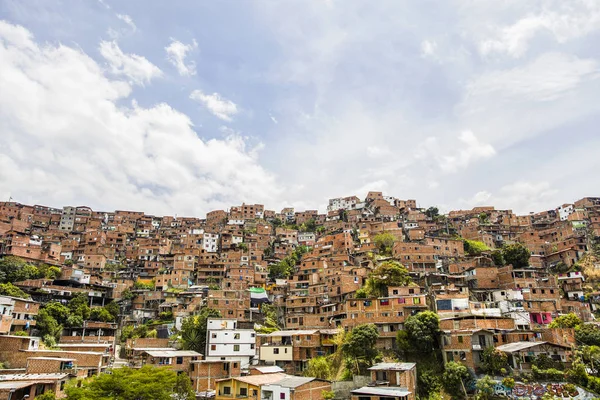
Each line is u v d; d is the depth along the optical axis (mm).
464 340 67625
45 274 117312
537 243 138875
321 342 85250
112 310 115812
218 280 137875
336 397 66750
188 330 93625
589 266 115125
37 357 67438
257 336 94062
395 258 124125
